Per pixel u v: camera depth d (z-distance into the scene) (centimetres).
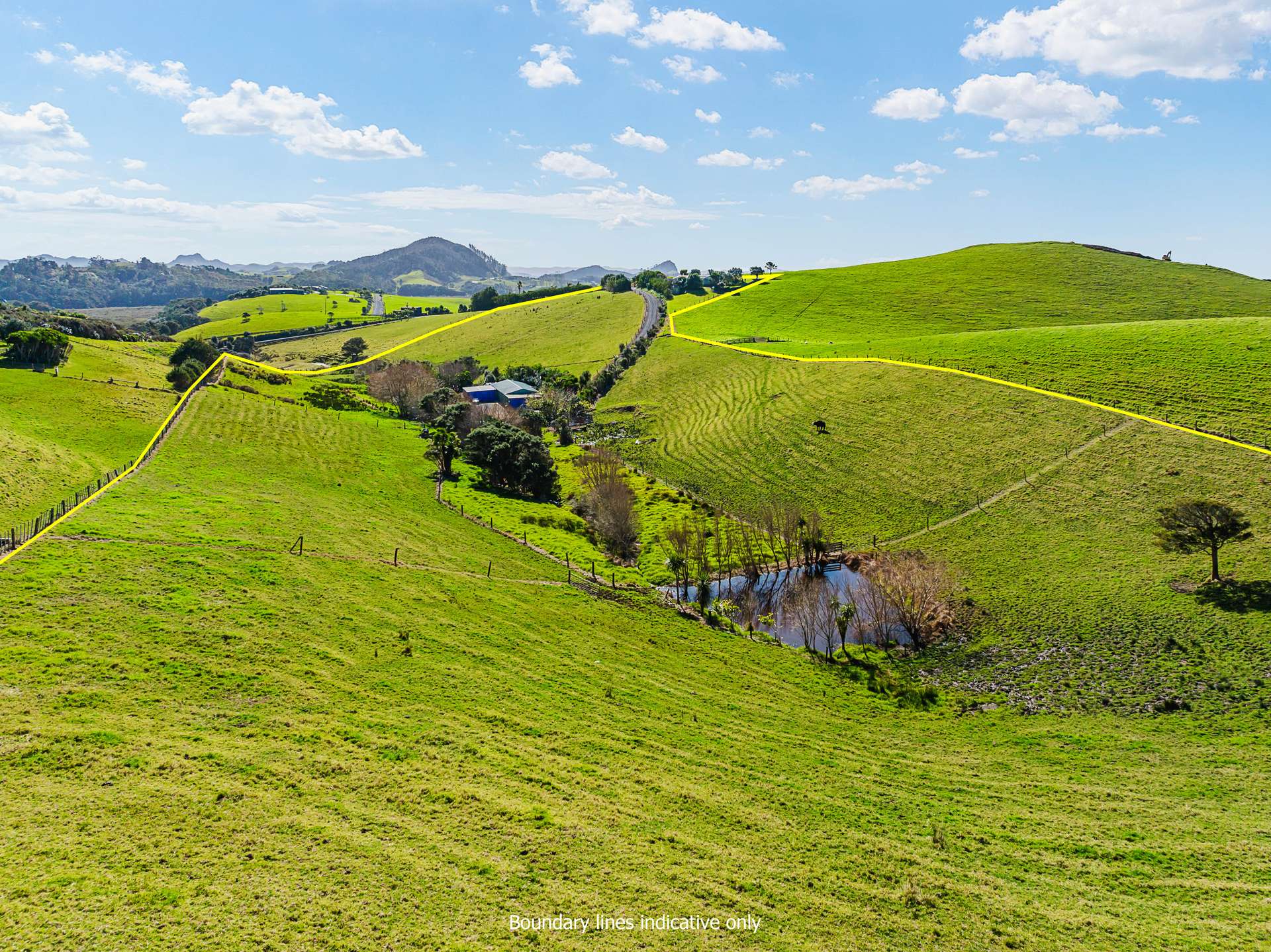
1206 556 5800
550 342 19050
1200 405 8131
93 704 3080
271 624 4128
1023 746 4094
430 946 2142
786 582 6875
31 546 4450
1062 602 5709
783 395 11956
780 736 4078
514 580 5897
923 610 5616
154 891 2195
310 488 7188
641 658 4903
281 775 2875
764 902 2552
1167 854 3002
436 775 3075
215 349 13100
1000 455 8338
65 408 7650
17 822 2384
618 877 2573
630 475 10281
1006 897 2686
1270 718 4038
